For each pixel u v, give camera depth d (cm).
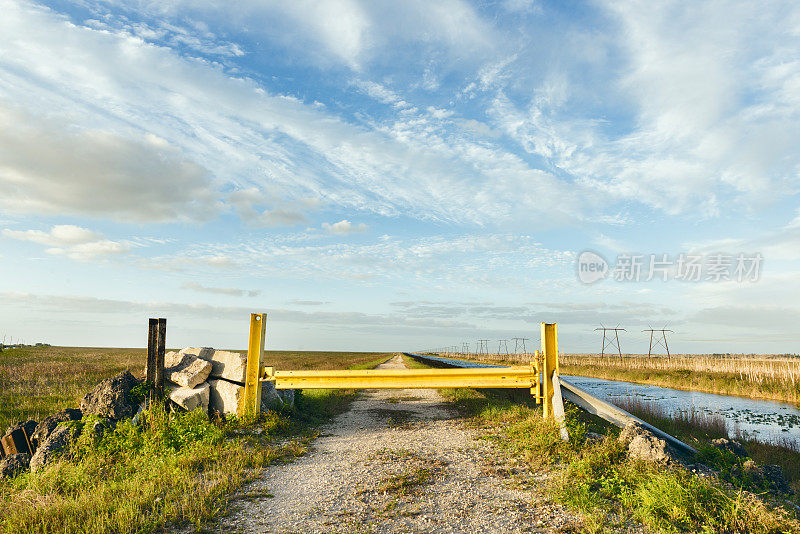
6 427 1130
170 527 522
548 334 1095
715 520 497
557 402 1002
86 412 998
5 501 625
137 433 912
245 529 518
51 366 2797
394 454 838
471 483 665
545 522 521
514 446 866
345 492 637
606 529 491
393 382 1145
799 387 2375
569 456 759
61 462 755
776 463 1005
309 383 1157
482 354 8506
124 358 4322
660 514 522
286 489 657
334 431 1114
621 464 691
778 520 491
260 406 1145
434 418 1259
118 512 539
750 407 2064
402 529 512
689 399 2352
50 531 516
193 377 1158
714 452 770
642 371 3747
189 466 736
